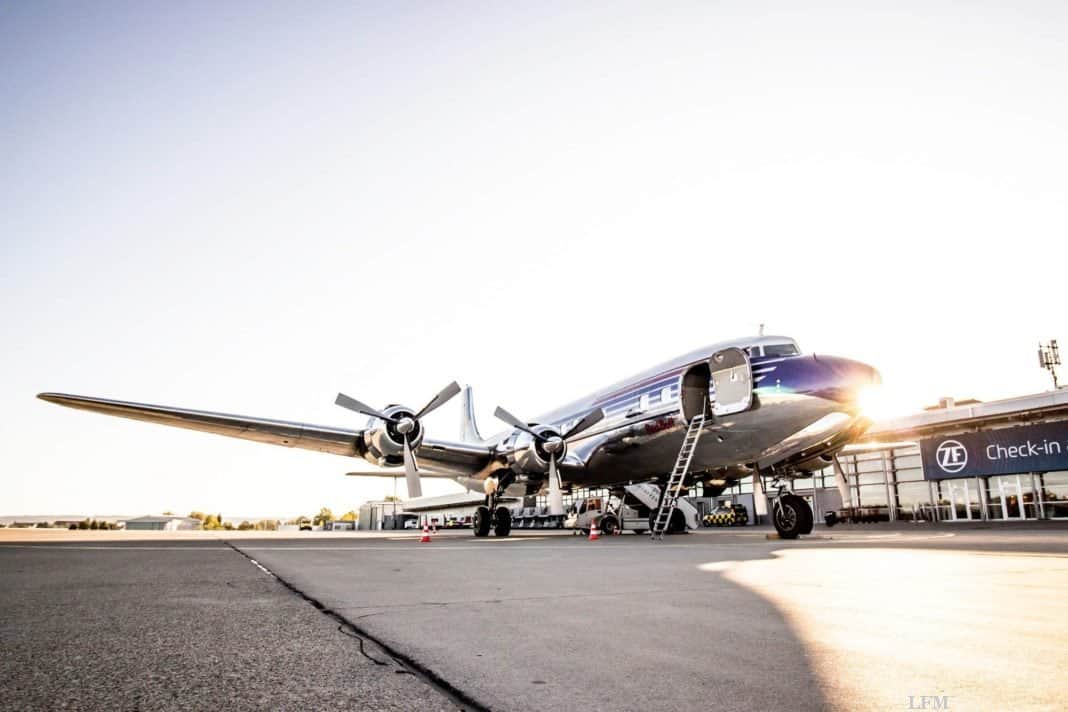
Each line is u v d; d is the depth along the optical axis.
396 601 4.36
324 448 18.28
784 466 14.85
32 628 3.37
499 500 18.88
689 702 2.09
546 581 5.58
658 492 18.92
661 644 2.97
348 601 4.36
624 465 17.95
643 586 5.18
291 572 6.35
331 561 7.77
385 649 2.89
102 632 3.26
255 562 7.56
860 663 2.57
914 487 27.70
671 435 16.08
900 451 28.34
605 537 17.36
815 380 13.57
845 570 6.31
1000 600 4.26
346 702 2.11
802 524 13.52
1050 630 3.25
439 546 11.95
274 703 2.10
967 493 25.89
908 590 4.76
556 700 2.13
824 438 13.73
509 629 3.34
